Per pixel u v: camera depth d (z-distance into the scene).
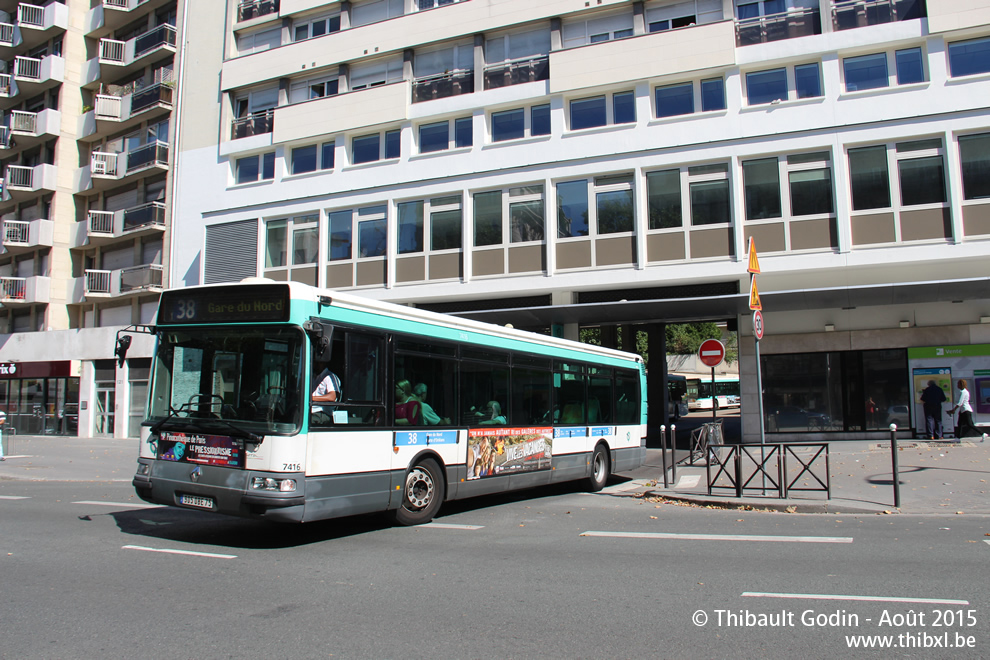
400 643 4.62
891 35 19.55
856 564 6.91
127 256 34.31
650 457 19.86
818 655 4.43
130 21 35.50
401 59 26.03
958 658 4.39
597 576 6.48
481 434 10.61
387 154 25.31
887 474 13.56
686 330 58.38
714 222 20.59
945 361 19.52
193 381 8.27
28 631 4.82
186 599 5.65
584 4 23.22
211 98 29.75
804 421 20.48
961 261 18.64
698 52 20.98
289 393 7.73
